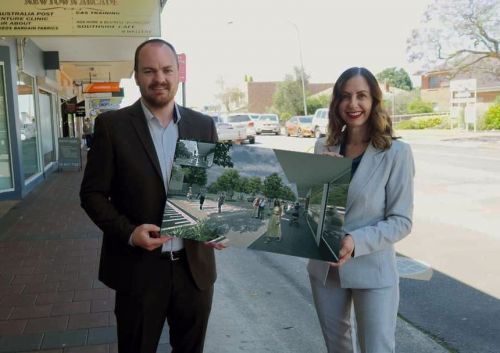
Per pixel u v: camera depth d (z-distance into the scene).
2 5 8.60
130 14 8.95
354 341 2.71
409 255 6.20
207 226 2.43
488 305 4.66
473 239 6.89
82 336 4.00
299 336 4.06
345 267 2.48
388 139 2.43
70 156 17.27
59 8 8.75
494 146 20.89
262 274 5.64
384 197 2.44
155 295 2.56
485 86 41.75
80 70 21.73
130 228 2.39
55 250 6.62
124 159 2.44
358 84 2.48
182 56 8.82
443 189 10.84
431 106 45.53
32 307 4.63
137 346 2.58
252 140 29.42
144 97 2.49
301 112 57.25
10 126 10.80
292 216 2.38
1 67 10.66
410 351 3.82
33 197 11.23
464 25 26.00
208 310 2.72
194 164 2.44
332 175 2.34
